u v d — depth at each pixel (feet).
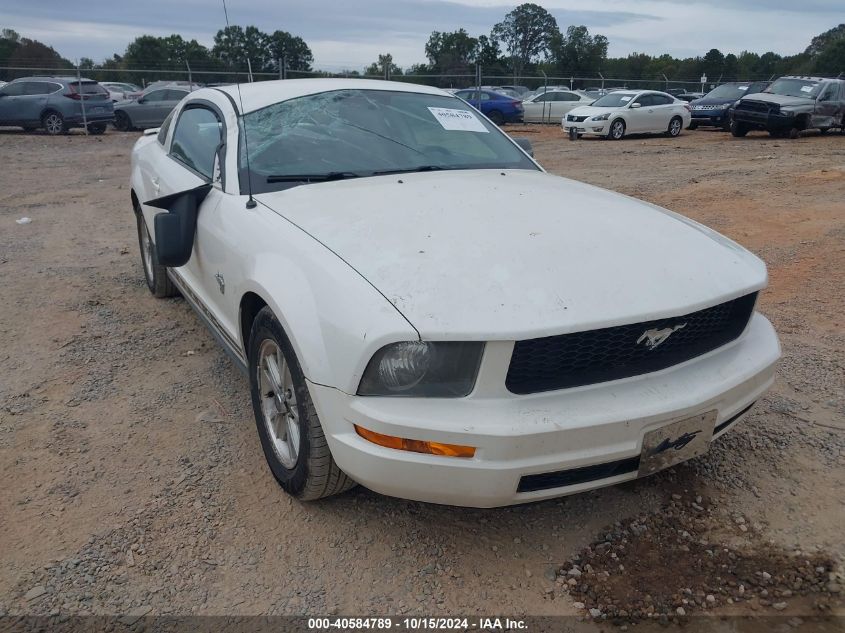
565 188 11.11
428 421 7.00
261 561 8.30
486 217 9.05
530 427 6.97
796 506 9.12
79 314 16.56
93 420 11.50
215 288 11.19
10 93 66.90
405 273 7.57
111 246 23.53
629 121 62.64
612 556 8.33
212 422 11.44
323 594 7.82
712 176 35.86
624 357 7.64
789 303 16.57
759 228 23.72
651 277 7.96
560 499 9.40
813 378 12.62
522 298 7.25
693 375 8.03
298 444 8.69
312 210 9.47
